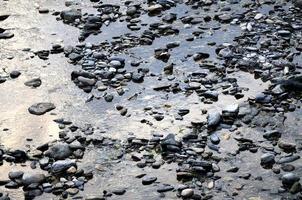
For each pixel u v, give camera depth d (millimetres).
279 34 8633
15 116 6891
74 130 6594
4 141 6414
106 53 8258
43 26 9172
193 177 5785
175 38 8641
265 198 5480
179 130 6539
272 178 5754
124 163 6047
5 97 7297
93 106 7066
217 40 8539
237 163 5980
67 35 8859
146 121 6730
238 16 9297
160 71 7770
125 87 7426
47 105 7082
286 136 6395
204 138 6383
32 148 6277
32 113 6941
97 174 5891
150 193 5594
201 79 7527
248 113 6789
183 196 5508
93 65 7926
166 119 6754
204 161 5949
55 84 7570
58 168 5902
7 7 9852
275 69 7699
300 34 8641
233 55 8086
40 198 5551
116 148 6285
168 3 9773
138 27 8977
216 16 9258
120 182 5766
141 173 5875
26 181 5723
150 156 6117
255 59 7973
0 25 9203
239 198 5484
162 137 6418
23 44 8625
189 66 7875
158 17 9336
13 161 6086
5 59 8195
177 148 6156
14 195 5594
